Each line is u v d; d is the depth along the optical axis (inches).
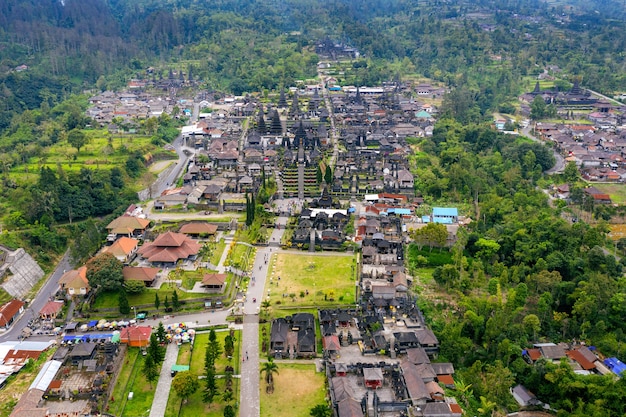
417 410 6363.2
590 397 6550.2
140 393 6678.2
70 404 6412.4
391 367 7052.2
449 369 7101.4
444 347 7554.1
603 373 7253.9
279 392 6697.8
